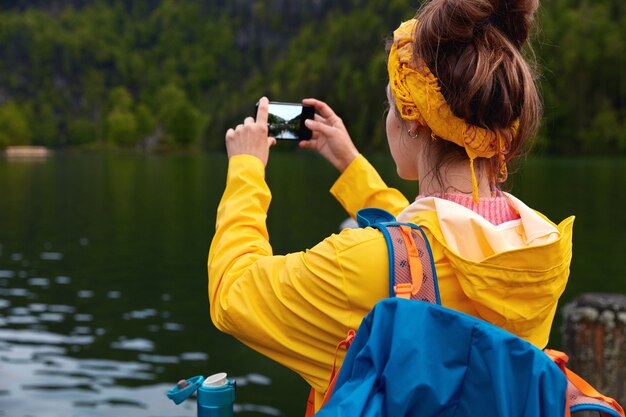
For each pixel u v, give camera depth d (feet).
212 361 26.08
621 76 278.05
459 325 3.51
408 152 4.51
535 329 4.06
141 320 32.99
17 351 27.71
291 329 4.07
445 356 3.50
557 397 3.37
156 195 119.44
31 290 40.88
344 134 5.65
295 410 20.90
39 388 23.29
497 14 4.16
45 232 71.10
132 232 70.23
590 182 126.72
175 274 46.14
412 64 4.16
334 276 3.96
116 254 55.72
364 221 4.24
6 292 40.19
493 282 3.79
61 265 50.34
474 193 4.17
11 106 500.33
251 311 4.11
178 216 85.71
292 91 396.98
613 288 38.40
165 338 29.60
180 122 461.78
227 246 4.44
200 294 39.19
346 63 374.22
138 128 519.60
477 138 4.10
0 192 128.47
